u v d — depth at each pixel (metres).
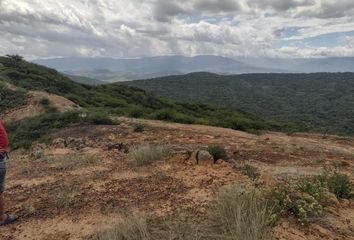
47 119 19.52
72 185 6.24
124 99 44.12
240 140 12.64
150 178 6.48
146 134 13.66
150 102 46.06
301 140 15.11
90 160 8.34
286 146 11.39
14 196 5.72
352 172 7.59
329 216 4.55
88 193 5.71
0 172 4.34
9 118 27.06
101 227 4.21
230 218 3.79
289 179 6.45
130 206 4.95
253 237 3.34
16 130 21.05
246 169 6.88
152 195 5.45
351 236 4.00
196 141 11.85
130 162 7.97
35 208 5.08
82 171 7.35
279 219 4.06
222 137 13.41
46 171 7.53
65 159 8.63
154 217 4.39
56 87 40.91
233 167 7.32
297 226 4.09
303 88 183.88
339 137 17.92
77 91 42.31
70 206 5.11
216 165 7.42
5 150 4.37
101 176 6.81
